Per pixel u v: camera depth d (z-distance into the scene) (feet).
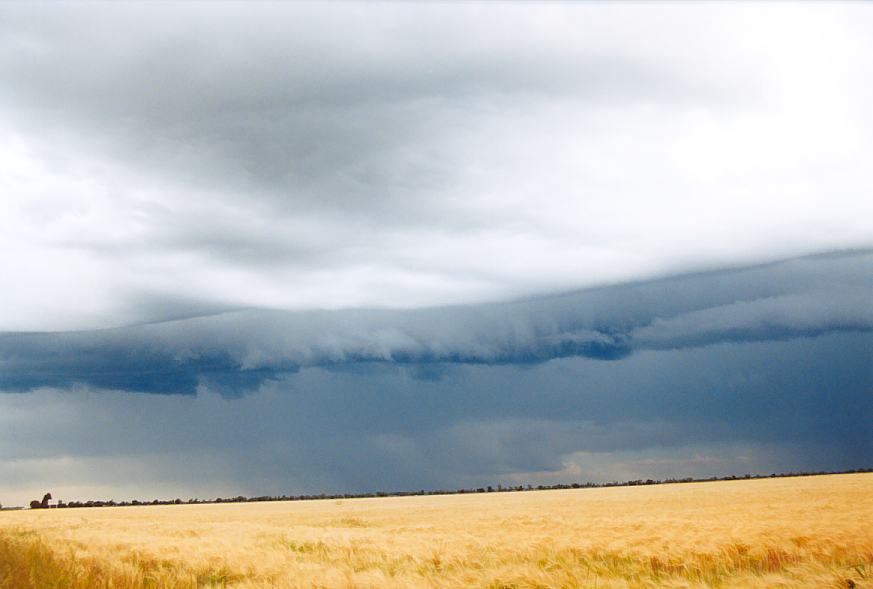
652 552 61.93
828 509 114.73
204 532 106.22
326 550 73.05
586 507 167.84
